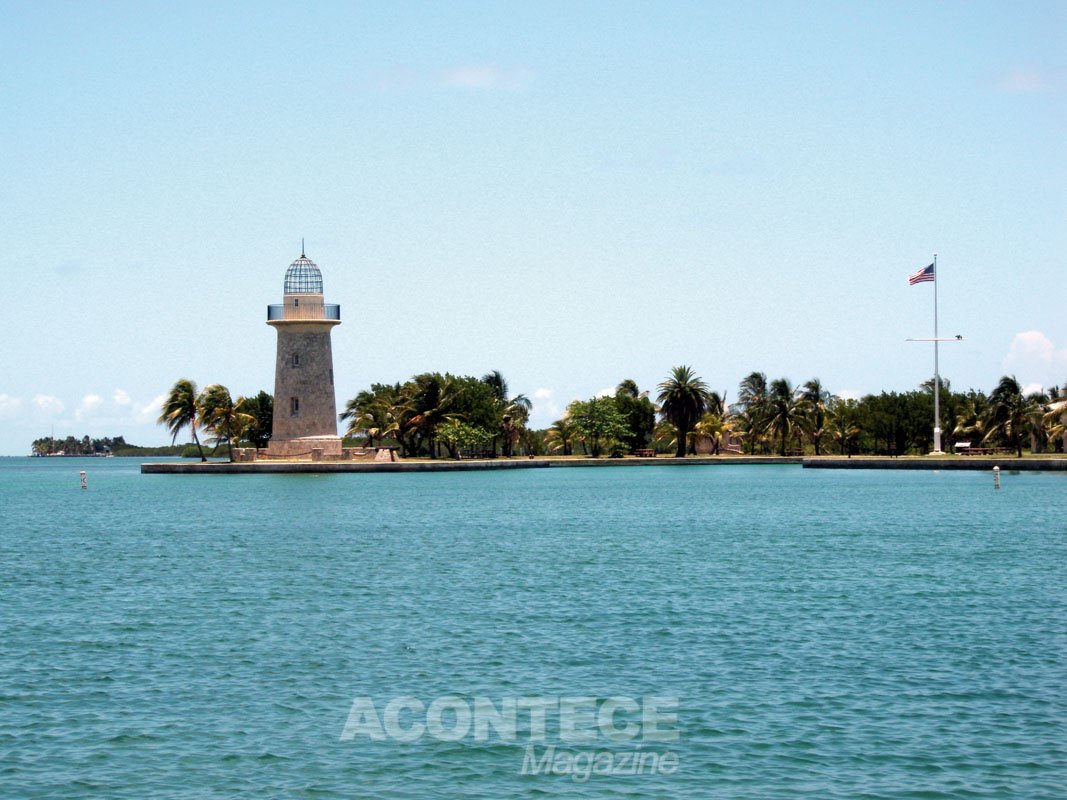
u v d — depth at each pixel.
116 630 56.25
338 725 39.94
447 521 120.06
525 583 70.75
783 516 124.12
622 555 86.19
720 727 39.28
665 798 33.31
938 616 58.03
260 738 38.56
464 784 34.59
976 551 86.62
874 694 42.84
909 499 149.25
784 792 33.56
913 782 34.19
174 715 41.03
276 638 53.78
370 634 54.53
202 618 59.38
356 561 83.31
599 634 54.00
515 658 49.19
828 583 69.69
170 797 33.53
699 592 66.44
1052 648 50.19
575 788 34.19
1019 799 32.94
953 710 40.81
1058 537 96.75
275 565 81.50
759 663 47.81
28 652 51.09
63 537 107.69
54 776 35.09
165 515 134.50
